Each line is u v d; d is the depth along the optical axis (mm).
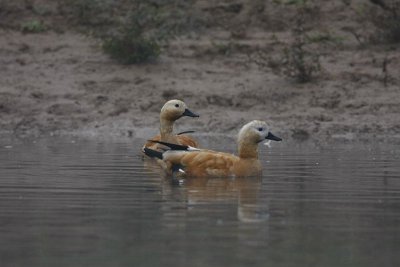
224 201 31906
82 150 47750
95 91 61875
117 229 27047
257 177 38031
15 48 67625
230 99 60219
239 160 38469
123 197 32719
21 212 29703
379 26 68188
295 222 28188
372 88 60969
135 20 66750
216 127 56781
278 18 70688
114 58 65938
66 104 60281
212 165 38219
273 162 43000
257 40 68500
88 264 23016
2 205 30984
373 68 63562
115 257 23719
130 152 46938
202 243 25297
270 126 56562
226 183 36438
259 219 28562
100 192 33812
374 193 33719
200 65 65250
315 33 68875
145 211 29906
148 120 58312
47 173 38750
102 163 42250
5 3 72750
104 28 70062
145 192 33906
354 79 62094
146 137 55594
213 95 60719
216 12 71625
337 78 62281
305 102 59594
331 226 27594
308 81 62062
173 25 69500
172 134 46531
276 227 27391
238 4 72125
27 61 65750
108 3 71812
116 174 38719
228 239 25766
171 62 65562
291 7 71438
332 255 24000
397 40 67500
